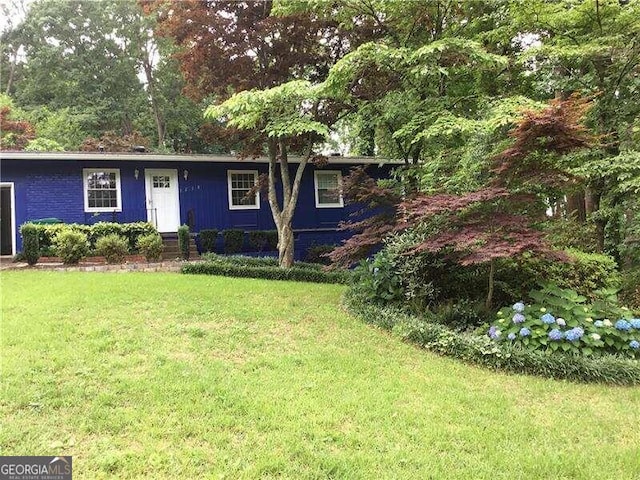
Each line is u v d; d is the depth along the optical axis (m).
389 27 9.27
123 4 28.73
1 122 19.58
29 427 2.96
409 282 6.28
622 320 4.88
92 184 12.82
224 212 14.28
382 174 15.52
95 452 2.73
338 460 2.73
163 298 6.61
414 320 5.58
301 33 10.20
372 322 5.98
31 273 8.95
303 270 10.05
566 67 8.49
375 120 9.67
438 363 4.65
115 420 3.09
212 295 7.00
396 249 6.49
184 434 2.96
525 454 2.91
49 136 22.44
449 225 5.87
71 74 27.38
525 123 5.01
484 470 2.71
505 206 5.66
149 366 4.08
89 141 21.14
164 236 13.40
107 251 10.69
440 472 2.67
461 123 7.29
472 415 3.47
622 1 8.35
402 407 3.53
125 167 13.15
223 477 2.53
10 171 11.98
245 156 11.84
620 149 7.84
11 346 4.37
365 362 4.50
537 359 4.50
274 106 8.55
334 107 10.27
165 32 11.12
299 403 3.48
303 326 5.68
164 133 30.08
